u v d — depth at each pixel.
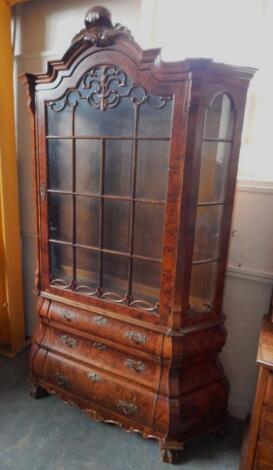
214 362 1.43
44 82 1.32
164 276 1.24
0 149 1.79
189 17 1.47
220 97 1.14
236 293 1.54
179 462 1.38
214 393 1.40
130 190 1.28
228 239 1.28
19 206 2.05
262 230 1.44
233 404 1.65
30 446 1.42
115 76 1.18
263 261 1.47
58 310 1.52
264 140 1.46
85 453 1.40
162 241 1.24
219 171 1.23
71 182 1.40
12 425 1.53
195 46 1.48
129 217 1.30
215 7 1.43
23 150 1.96
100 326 1.41
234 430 1.56
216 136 1.20
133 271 1.33
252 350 1.56
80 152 1.35
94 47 1.18
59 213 1.47
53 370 1.56
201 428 1.39
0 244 1.93
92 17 1.15
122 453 1.41
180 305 1.24
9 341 2.07
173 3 1.48
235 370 1.62
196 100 1.05
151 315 1.30
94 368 1.46
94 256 1.43
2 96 1.76
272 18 1.35
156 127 1.17
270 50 1.38
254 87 1.43
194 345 1.30
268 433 1.09
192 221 1.17
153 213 1.25
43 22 1.75
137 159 1.23
